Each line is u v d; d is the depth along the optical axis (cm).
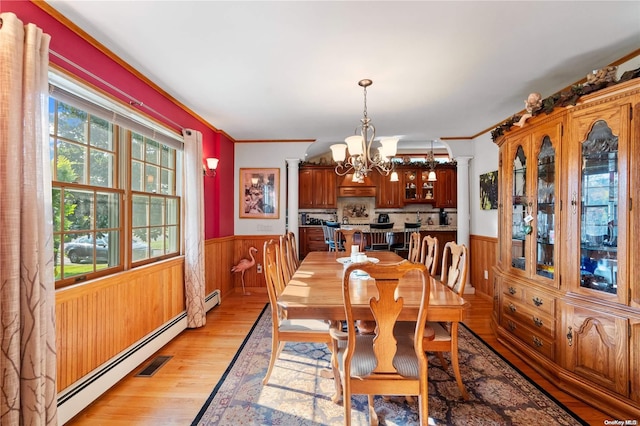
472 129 425
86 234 206
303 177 722
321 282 220
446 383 221
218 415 185
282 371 237
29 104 142
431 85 273
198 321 323
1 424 134
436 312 170
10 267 135
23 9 157
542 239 243
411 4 166
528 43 205
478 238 454
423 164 698
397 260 327
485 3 165
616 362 184
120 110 228
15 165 137
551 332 225
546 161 238
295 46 208
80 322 190
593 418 183
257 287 481
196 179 327
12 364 135
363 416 184
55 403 154
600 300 193
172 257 312
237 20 180
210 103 319
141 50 213
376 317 152
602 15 175
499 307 295
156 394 206
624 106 183
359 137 268
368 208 754
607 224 196
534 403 197
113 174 232
